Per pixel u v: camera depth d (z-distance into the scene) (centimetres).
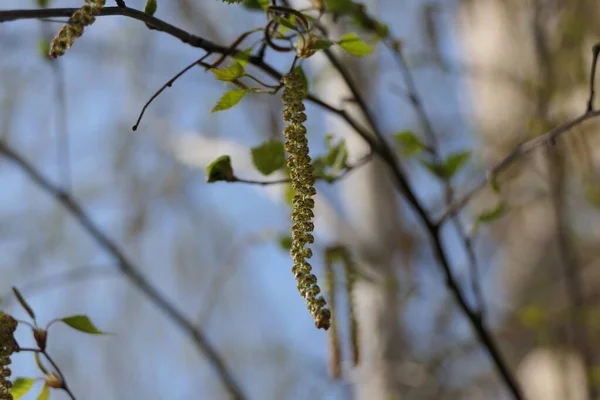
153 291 83
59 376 65
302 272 60
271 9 64
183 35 64
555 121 99
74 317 64
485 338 75
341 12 73
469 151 76
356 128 71
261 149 68
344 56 102
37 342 64
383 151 72
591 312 97
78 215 84
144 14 63
